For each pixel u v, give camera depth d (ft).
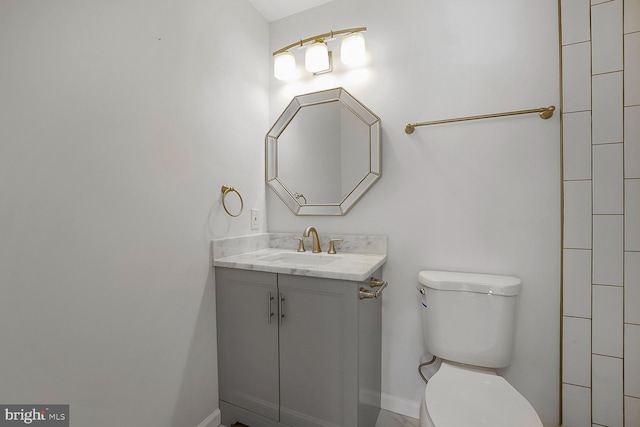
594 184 3.87
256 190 6.00
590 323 3.91
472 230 4.70
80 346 3.17
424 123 4.91
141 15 3.78
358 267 4.23
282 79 6.08
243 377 4.77
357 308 3.92
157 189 3.98
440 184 4.90
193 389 4.54
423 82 5.01
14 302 2.69
